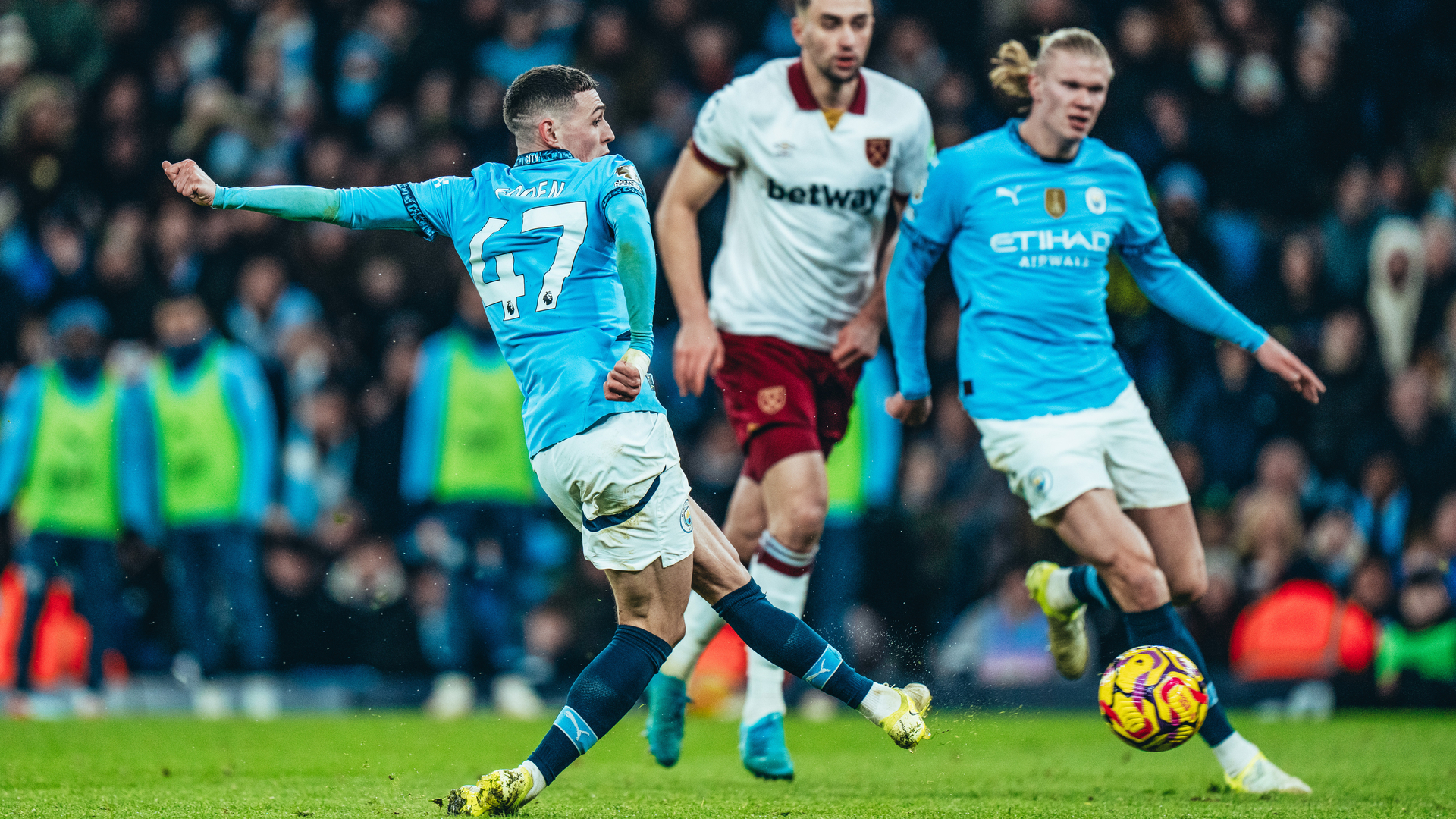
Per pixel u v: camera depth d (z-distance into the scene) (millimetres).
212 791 17844
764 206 20891
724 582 15586
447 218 15508
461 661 34625
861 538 36250
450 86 43969
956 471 38062
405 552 37562
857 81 20984
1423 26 47156
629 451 14578
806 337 20922
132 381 35062
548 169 15297
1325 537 36094
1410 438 37875
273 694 34844
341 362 40219
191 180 14711
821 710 33531
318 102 47562
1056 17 45406
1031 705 34531
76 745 24266
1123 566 18438
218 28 49688
